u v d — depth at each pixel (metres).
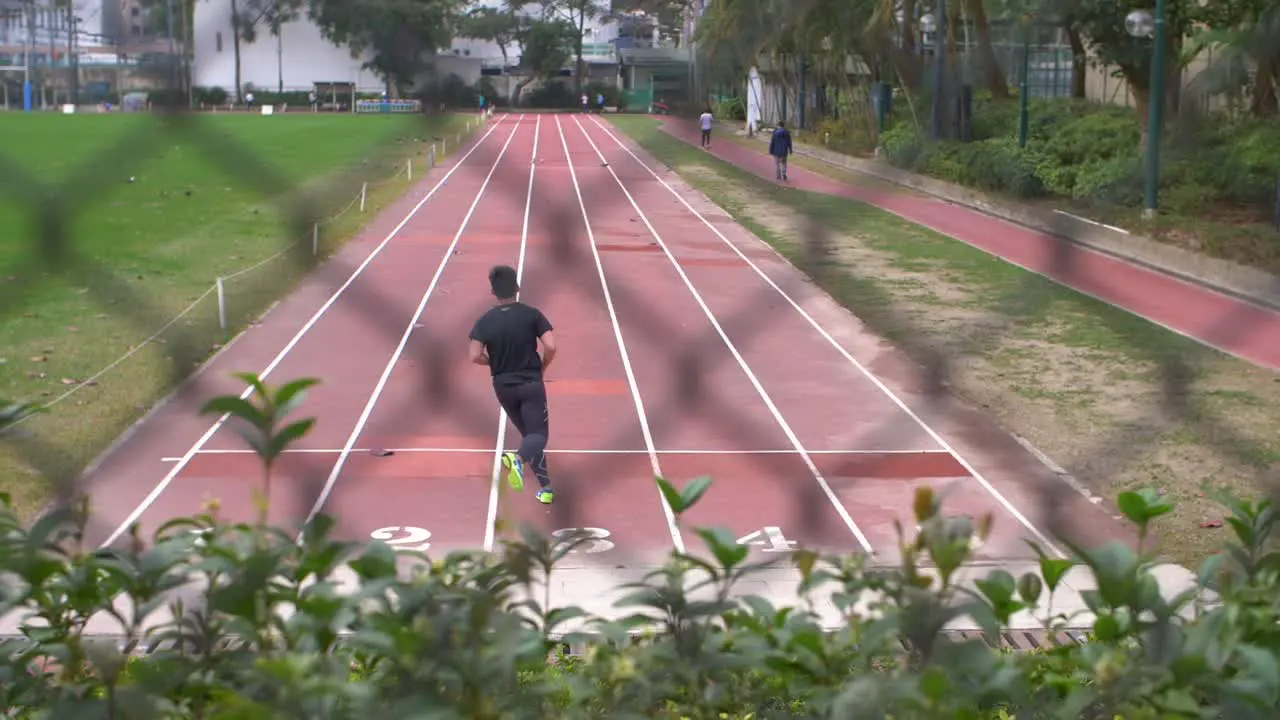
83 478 10.06
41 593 2.72
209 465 10.63
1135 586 2.62
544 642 2.59
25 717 2.80
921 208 18.25
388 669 2.66
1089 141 16.00
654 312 17.23
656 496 10.12
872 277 18.41
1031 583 2.68
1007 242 17.58
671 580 2.69
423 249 20.81
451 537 9.23
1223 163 16.28
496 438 11.66
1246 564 2.96
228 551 2.47
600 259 20.67
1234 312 15.83
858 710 2.30
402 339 15.43
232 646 3.21
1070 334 15.17
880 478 10.58
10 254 16.45
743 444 11.55
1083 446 11.20
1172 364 13.77
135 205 21.58
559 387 13.56
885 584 2.62
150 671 2.53
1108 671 2.44
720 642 2.71
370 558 2.53
